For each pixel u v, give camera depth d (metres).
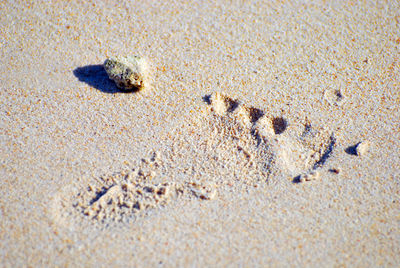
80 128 0.67
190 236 0.61
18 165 0.65
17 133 0.67
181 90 0.70
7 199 0.63
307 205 0.63
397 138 0.67
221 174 0.65
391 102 0.69
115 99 0.70
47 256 0.60
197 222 0.62
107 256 0.60
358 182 0.64
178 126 0.68
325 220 0.62
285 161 0.65
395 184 0.64
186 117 0.68
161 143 0.67
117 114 0.69
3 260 0.60
